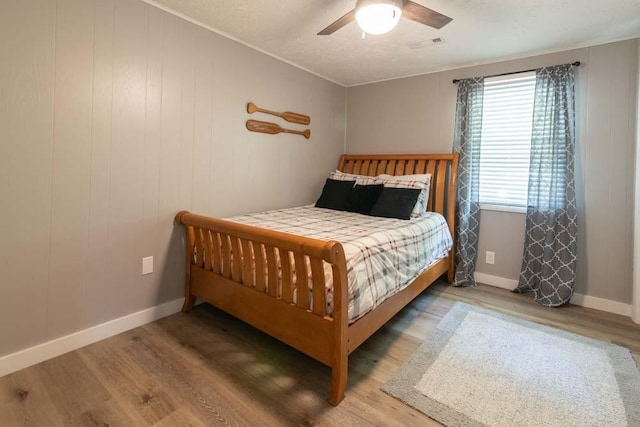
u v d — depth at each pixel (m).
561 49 2.91
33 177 1.86
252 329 2.40
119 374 1.85
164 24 2.38
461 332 2.40
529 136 3.13
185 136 2.57
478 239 3.43
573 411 1.62
